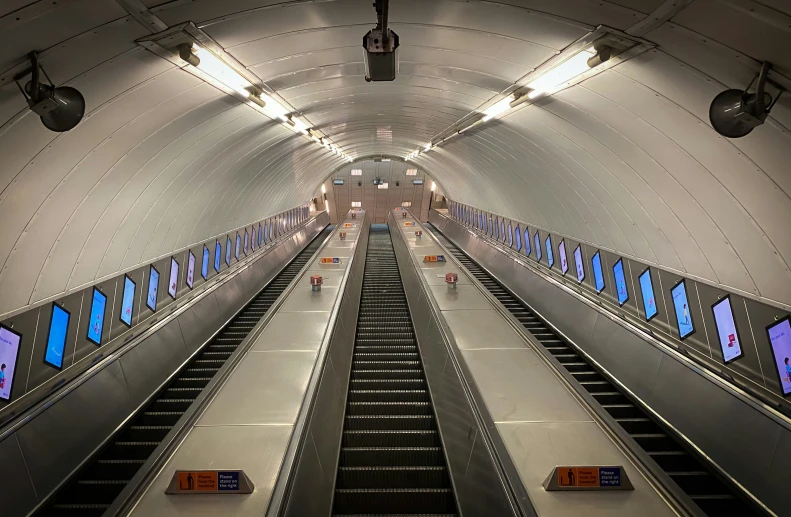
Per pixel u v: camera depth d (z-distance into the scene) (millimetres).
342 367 6520
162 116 5219
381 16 3383
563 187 8594
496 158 11148
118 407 5363
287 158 12734
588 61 4219
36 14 2648
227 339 8945
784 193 3783
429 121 10930
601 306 7793
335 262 12438
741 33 2896
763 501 3951
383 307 11438
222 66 4906
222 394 4777
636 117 4879
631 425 5750
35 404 4266
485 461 3812
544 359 5691
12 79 3039
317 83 6836
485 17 4367
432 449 5098
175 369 6953
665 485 3328
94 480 4484
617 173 6266
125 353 5859
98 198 5160
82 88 3740
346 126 12031
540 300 10156
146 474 3424
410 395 6492
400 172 32531
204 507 3182
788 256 4078
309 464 3887
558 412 4438
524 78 5754
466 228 20297
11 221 3971
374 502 4391
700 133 4215
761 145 3623
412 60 6125
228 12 3768
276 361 5668
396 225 21703
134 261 6887
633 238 6867
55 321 4891
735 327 4805
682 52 3475
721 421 4590
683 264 5809
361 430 5629
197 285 9633
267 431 4102
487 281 14023
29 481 3871
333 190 34344
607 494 3303
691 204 5074
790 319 4062
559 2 3627
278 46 4902
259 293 12320
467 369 5238
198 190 8312
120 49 3594
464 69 6184
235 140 8078
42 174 4043
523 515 3035
